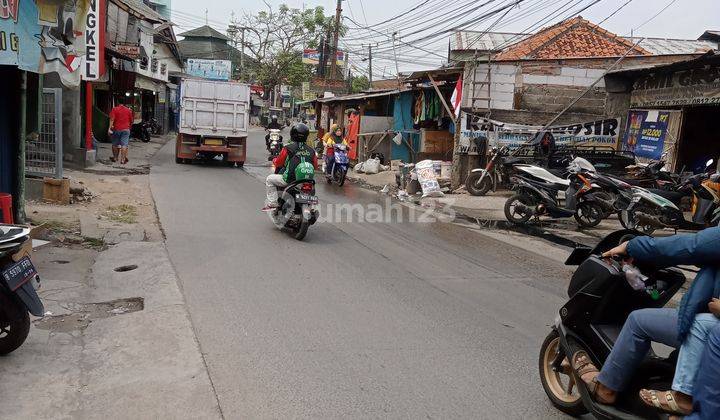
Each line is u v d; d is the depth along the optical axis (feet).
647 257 10.68
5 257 13.98
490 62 52.49
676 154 45.42
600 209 36.45
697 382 9.50
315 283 22.02
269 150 82.17
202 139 63.46
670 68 44.34
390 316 18.74
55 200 34.83
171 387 13.25
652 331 10.46
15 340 14.42
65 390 13.01
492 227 37.50
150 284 20.79
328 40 156.04
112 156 62.75
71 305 18.49
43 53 23.68
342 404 12.80
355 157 76.64
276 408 12.50
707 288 9.69
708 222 33.83
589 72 53.01
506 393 13.75
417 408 12.82
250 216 35.27
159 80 113.80
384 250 28.50
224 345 15.71
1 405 12.23
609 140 52.65
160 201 38.91
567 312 12.53
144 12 89.92
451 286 22.75
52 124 35.45
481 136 52.95
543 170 38.04
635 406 10.95
